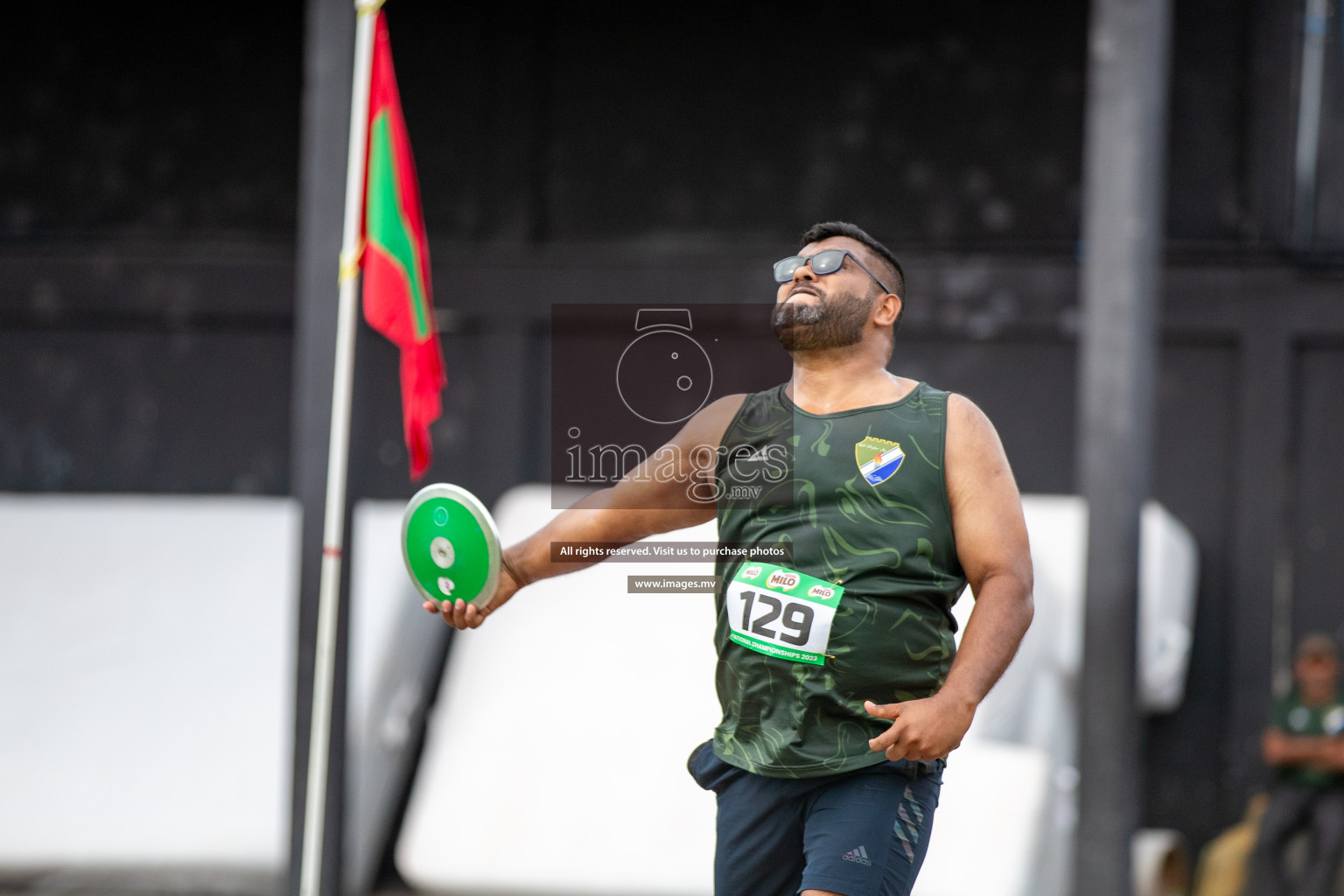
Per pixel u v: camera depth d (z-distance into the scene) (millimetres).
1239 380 22344
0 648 19828
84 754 18562
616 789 17641
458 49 24203
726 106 23828
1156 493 22641
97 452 24516
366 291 11461
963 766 16969
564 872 16984
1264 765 21828
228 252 24375
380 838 18781
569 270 23656
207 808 17969
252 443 24250
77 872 17672
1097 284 15328
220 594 20578
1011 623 5945
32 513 22062
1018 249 23016
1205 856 21875
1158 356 22734
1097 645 15141
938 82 23391
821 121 23625
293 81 24578
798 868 6605
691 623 19578
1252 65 22500
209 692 19281
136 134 24781
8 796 18094
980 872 16016
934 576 6172
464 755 18328
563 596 20203
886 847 6160
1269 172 22422
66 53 24938
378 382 23828
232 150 24625
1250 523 22141
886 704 6227
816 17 23688
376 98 11789
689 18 23938
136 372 24531
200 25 24750
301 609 15609
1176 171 22766
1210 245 22516
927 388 6461
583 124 24078
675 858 16906
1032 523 20859
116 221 24734
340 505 11156
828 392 6477
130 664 19672
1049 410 22844
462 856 17297
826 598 6152
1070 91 23031
